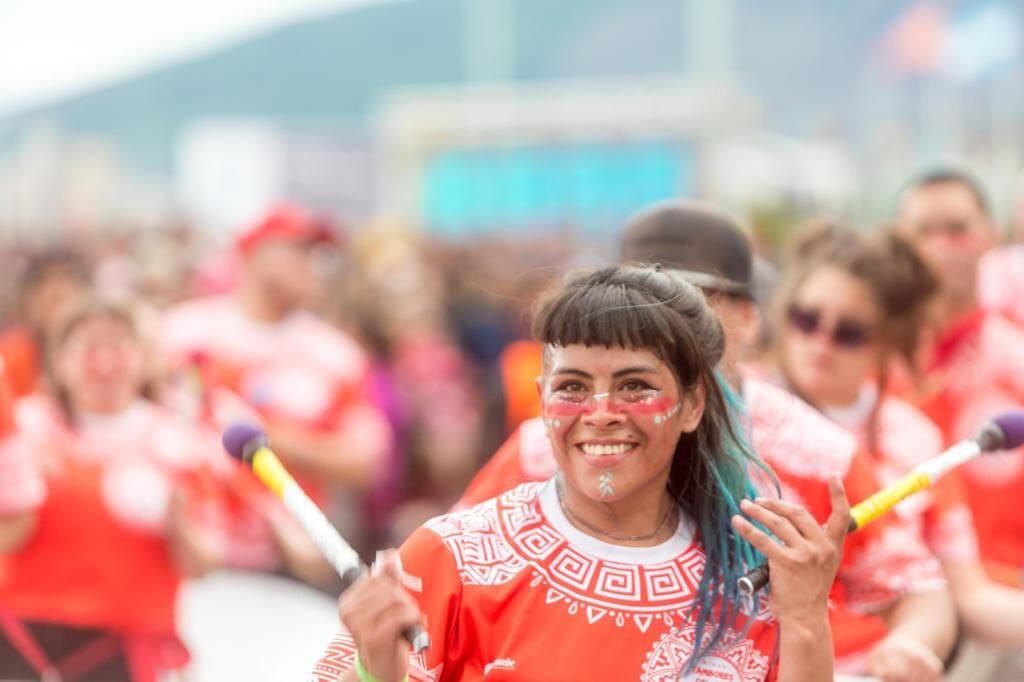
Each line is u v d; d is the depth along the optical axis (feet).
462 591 23.59
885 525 31.24
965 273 45.27
